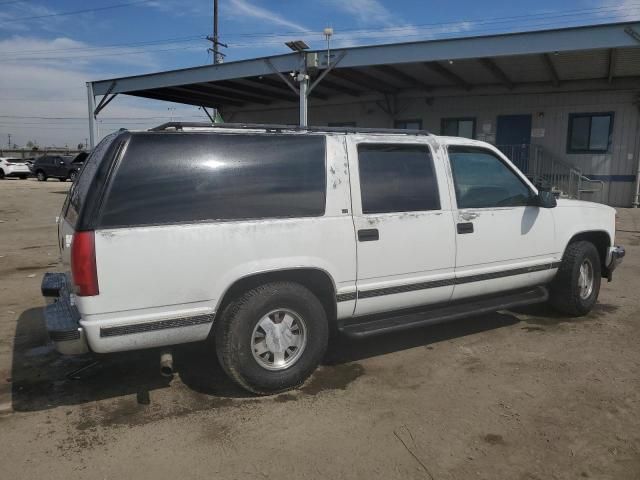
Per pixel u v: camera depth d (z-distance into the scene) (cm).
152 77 1912
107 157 343
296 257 388
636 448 319
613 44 1205
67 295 392
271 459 310
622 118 1709
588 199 1781
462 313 470
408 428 343
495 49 1321
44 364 452
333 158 412
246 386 381
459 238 468
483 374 427
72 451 319
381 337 516
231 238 365
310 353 400
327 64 1514
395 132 451
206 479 292
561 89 1797
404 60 1423
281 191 389
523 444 324
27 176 3716
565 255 557
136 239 338
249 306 373
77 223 331
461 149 488
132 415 363
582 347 484
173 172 358
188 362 454
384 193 434
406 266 440
